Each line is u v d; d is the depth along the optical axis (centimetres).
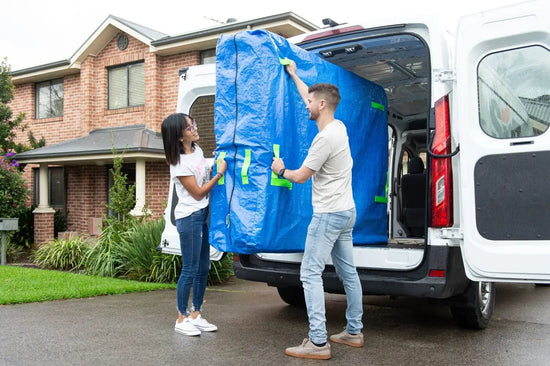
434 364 354
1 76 1342
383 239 480
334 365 349
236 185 375
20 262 1066
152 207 1211
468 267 357
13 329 427
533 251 333
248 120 372
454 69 378
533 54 341
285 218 384
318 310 364
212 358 358
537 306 584
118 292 625
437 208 379
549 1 335
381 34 424
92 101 1391
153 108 1259
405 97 641
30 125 1543
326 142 356
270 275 459
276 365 346
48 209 1311
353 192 448
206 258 433
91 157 1160
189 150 416
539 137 336
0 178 1143
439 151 379
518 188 340
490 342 413
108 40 1360
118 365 338
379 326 471
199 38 1170
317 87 372
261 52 374
